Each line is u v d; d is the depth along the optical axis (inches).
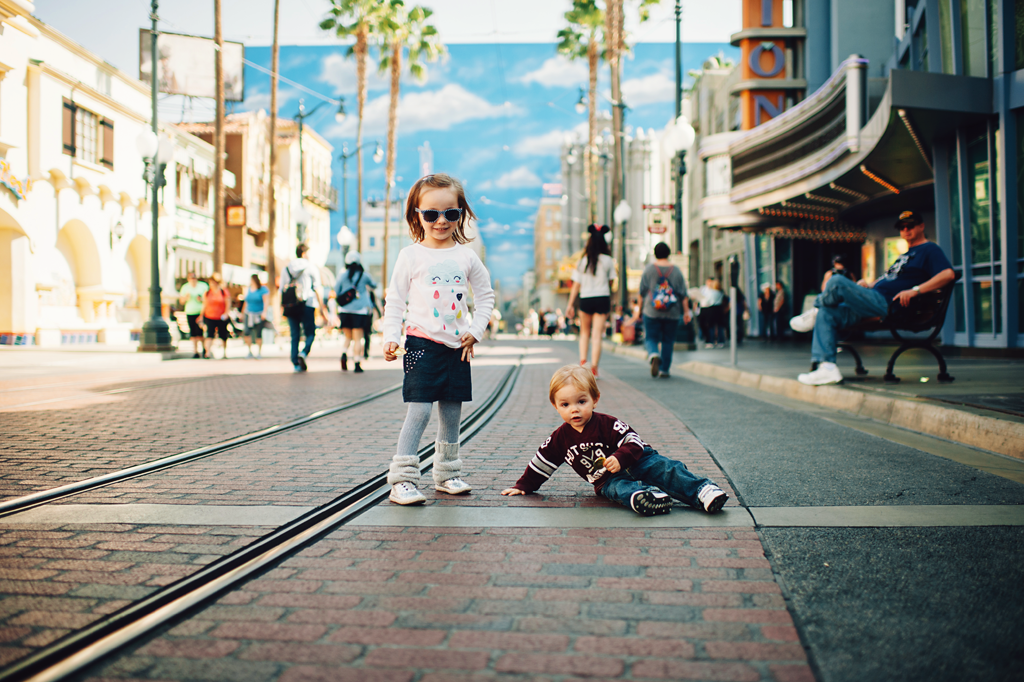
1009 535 102.7
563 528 111.9
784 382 289.4
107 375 405.7
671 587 86.3
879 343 653.3
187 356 645.3
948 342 489.1
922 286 253.4
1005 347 421.7
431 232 135.6
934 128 462.0
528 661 68.0
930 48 496.7
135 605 79.6
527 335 1925.4
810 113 651.5
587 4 1215.6
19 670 64.5
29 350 661.3
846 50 805.2
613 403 262.7
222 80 865.5
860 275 836.6
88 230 829.2
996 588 83.7
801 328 279.0
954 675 64.4
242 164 1365.7
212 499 128.4
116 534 106.9
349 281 440.1
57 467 154.8
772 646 70.8
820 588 84.9
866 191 666.2
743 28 849.5
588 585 87.3
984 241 450.6
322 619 77.6
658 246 376.5
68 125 782.5
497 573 91.7
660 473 124.6
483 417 237.6
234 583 87.3
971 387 239.1
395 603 82.0
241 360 591.5
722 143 830.5
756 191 756.0
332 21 1210.0
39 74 732.0
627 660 68.1
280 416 237.6
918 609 78.5
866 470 147.1
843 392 239.6
